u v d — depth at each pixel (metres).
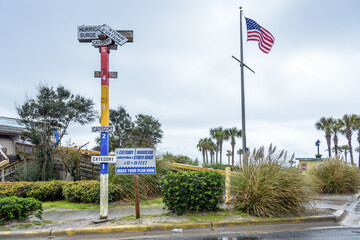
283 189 7.79
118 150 7.72
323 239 6.07
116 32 7.59
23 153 22.69
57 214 8.74
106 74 7.74
